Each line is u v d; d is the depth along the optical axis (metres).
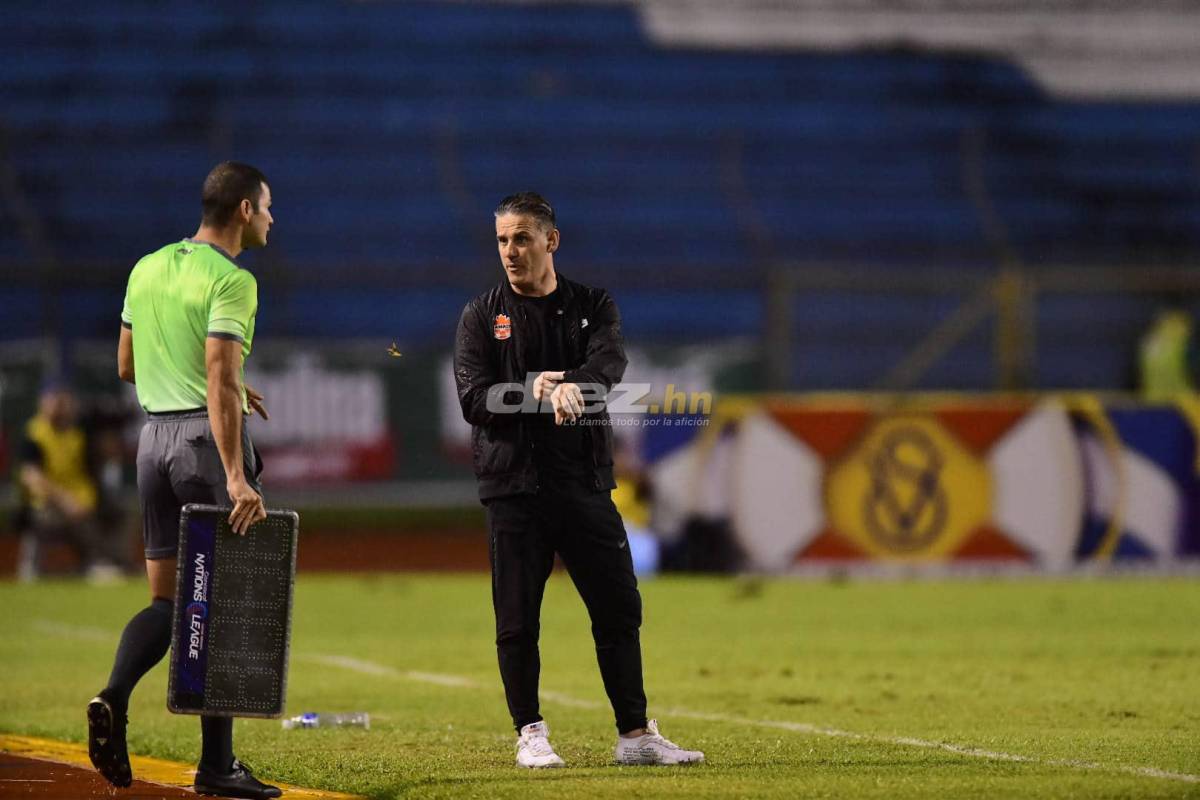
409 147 93.00
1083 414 63.88
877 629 46.75
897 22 111.12
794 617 50.22
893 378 80.19
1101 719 28.55
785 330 77.12
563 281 22.55
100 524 67.62
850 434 63.84
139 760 24.78
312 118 94.88
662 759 22.52
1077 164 98.69
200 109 94.69
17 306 73.31
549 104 98.31
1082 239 92.56
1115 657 39.72
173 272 21.16
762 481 64.06
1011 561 63.75
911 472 63.69
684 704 31.50
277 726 28.53
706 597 56.78
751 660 39.62
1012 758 23.30
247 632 20.28
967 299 81.25
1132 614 50.41
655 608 53.25
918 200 94.06
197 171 89.44
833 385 79.62
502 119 96.38
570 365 22.27
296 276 74.31
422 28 104.12
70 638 45.78
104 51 98.38
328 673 37.56
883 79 104.62
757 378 75.31
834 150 97.12
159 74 97.12
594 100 99.38
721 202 91.62
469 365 22.36
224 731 21.05
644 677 36.31
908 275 79.00
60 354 68.75
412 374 71.00
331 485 70.31
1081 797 19.59
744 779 20.97
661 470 64.56
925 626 47.47
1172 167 100.06
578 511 22.11
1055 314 81.12
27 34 99.00
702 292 79.81
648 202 90.56
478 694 33.41
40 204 84.88
